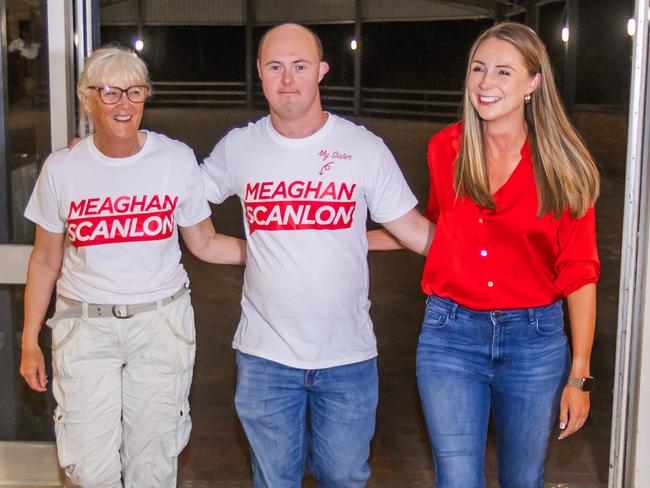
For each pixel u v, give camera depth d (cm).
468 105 254
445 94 2283
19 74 321
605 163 1163
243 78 2606
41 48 319
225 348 538
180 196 271
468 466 259
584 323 257
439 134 266
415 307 630
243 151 273
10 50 319
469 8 2266
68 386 272
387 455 395
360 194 272
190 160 272
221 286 675
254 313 279
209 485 364
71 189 265
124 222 265
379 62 2441
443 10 2302
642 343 314
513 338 259
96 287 269
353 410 279
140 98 259
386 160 272
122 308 269
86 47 322
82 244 266
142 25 2578
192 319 285
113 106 255
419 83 2380
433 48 2356
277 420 278
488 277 257
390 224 280
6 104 322
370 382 283
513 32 250
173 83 2570
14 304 342
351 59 2509
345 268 272
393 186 274
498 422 271
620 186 949
